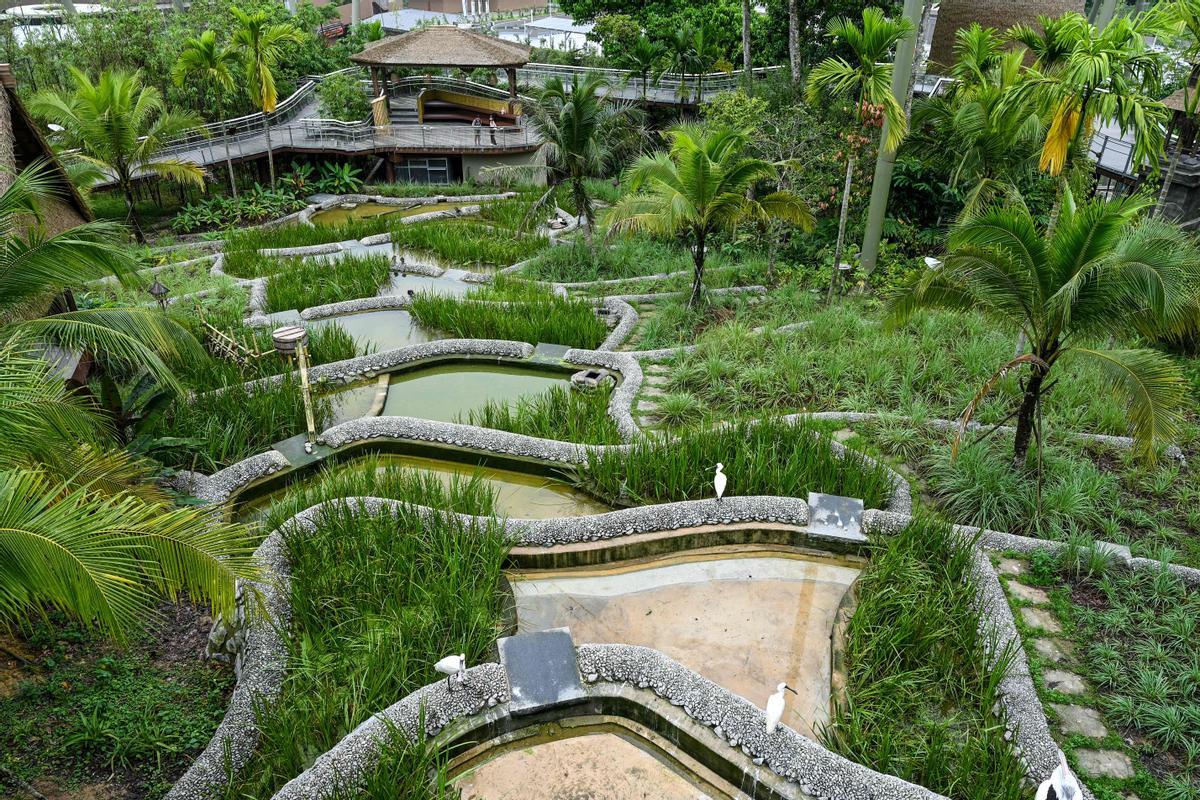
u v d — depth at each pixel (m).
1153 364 7.45
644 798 5.75
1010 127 13.24
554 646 6.64
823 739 6.07
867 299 14.73
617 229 14.60
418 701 6.07
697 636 7.25
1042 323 8.26
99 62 24.86
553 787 5.82
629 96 29.38
